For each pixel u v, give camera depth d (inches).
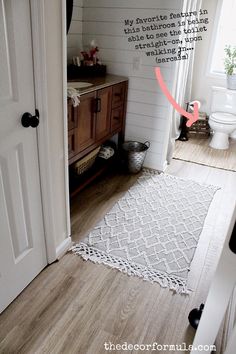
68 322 56.1
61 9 51.8
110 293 62.9
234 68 145.9
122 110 111.5
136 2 97.3
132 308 59.8
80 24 107.7
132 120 116.1
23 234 58.0
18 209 54.6
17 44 44.3
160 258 73.1
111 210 91.4
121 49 106.2
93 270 68.5
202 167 124.5
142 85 108.3
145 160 121.4
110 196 99.3
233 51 143.6
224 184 111.1
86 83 91.2
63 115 60.8
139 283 65.7
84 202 94.9
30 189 56.6
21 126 49.8
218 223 87.7
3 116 45.3
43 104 52.7
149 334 54.9
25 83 48.2
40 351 50.9
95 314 58.1
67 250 74.0
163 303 61.3
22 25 44.4
